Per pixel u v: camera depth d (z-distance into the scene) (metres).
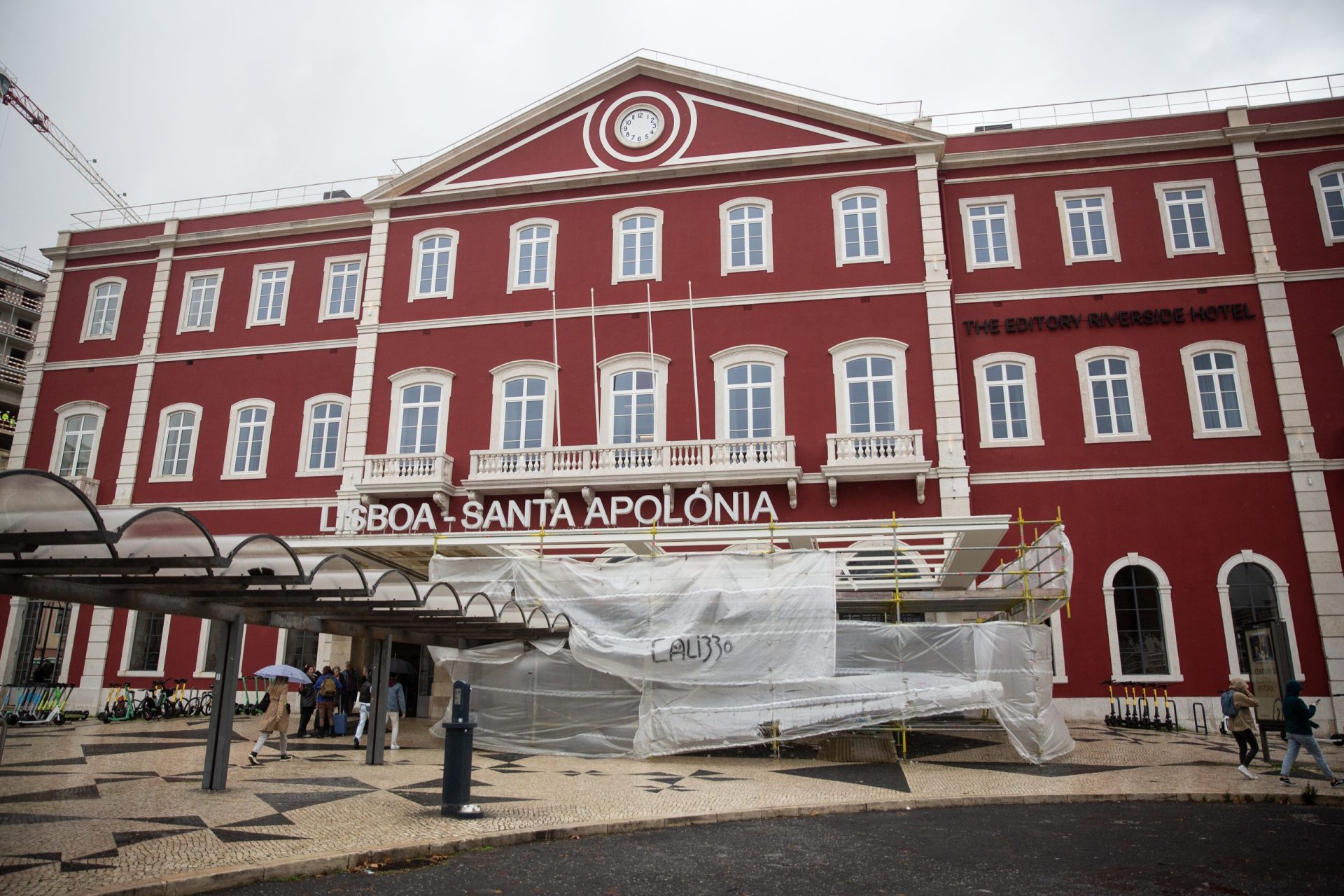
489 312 26.16
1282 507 21.98
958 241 24.94
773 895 7.14
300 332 28.20
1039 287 24.28
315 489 26.67
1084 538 22.50
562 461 23.94
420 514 24.36
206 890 6.87
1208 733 19.95
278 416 27.62
